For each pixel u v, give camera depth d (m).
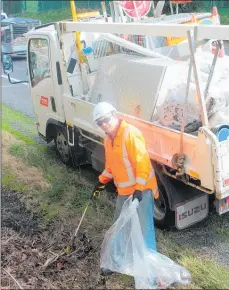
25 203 5.81
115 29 4.90
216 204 4.60
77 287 4.14
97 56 6.38
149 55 5.54
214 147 4.04
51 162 7.20
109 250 4.23
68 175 6.60
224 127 4.22
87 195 5.91
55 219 5.36
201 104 4.16
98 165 6.24
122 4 7.07
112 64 5.68
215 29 3.86
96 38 6.32
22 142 8.16
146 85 5.07
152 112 4.98
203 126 4.18
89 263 4.47
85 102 5.77
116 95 5.55
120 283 4.18
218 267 4.42
